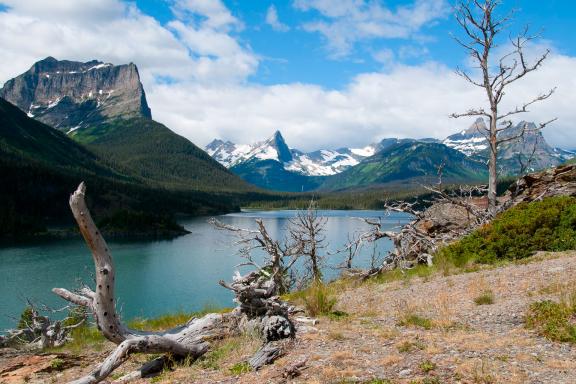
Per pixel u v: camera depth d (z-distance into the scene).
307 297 13.31
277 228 105.44
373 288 16.55
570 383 5.94
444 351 7.62
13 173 179.50
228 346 9.65
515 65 22.08
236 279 10.94
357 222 124.69
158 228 133.50
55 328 16.86
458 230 24.88
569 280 11.38
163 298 52.69
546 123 22.31
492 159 23.19
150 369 9.02
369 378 6.77
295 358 8.17
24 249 94.00
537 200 21.53
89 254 86.12
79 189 8.03
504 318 9.50
